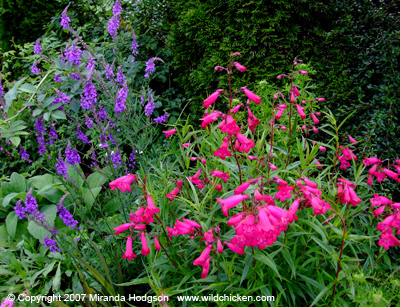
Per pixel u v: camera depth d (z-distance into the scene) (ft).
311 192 6.50
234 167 7.50
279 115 8.19
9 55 20.27
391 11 14.11
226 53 14.07
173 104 16.05
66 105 13.75
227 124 6.74
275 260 7.73
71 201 11.95
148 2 17.76
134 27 17.84
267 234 5.65
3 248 11.22
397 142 11.59
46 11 19.95
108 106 13.66
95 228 10.51
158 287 6.76
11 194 11.81
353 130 12.33
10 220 11.69
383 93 12.10
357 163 11.87
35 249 11.64
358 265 7.74
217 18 14.30
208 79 14.78
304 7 13.43
